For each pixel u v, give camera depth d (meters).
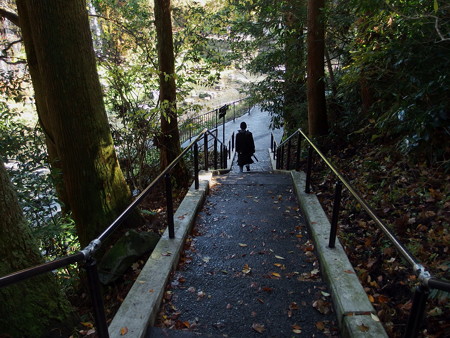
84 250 1.73
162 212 5.57
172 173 7.39
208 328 2.50
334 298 2.61
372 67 4.68
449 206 3.29
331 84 8.55
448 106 3.64
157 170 8.27
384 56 4.17
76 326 2.89
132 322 2.35
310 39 6.92
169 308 2.71
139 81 7.27
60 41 3.57
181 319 2.60
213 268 3.31
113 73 6.57
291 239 3.94
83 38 3.73
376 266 3.07
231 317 2.60
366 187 4.54
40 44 3.59
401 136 4.96
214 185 6.00
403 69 3.98
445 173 3.83
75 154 3.85
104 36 7.66
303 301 2.75
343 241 3.58
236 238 3.97
